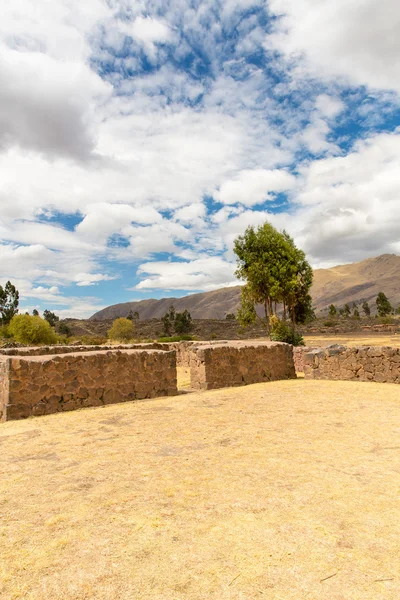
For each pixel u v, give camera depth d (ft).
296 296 88.94
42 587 8.03
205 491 12.80
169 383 34.37
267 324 86.84
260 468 14.87
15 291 178.29
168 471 14.79
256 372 42.47
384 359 37.55
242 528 10.28
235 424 22.27
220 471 14.65
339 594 7.63
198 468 15.05
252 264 84.43
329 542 9.52
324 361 42.45
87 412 27.35
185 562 8.78
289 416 24.13
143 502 12.05
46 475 14.66
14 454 17.61
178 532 10.15
